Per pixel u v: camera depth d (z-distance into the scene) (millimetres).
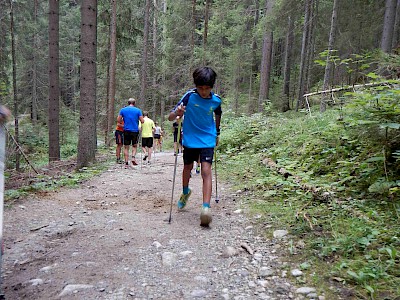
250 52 23016
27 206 4844
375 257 2566
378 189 3613
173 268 2770
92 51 8477
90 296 2363
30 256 3115
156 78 25250
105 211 4566
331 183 4332
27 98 26609
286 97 23000
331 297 2195
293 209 3930
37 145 21422
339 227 3164
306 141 6445
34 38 23641
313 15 17469
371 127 4262
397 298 2088
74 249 3234
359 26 16406
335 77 14062
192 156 4012
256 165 6973
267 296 2283
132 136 9477
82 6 8297
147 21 21984
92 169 8312
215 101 3781
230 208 4406
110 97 18031
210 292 2379
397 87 4562
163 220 4062
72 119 24422
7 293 2455
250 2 20547
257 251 3002
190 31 20672
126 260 2947
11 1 11766
